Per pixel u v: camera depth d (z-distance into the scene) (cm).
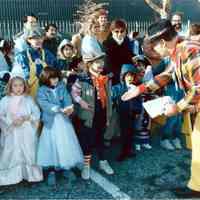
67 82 487
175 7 1756
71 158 458
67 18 1578
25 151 461
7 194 441
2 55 625
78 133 480
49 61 528
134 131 559
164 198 427
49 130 462
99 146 500
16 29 1484
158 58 562
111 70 551
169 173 489
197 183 413
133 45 609
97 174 491
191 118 488
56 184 464
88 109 474
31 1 1577
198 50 377
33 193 443
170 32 383
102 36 618
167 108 391
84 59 488
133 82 530
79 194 440
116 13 1625
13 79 465
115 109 554
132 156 540
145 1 1540
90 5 1325
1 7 1540
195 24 539
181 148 571
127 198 429
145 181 469
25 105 466
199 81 373
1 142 461
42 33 580
